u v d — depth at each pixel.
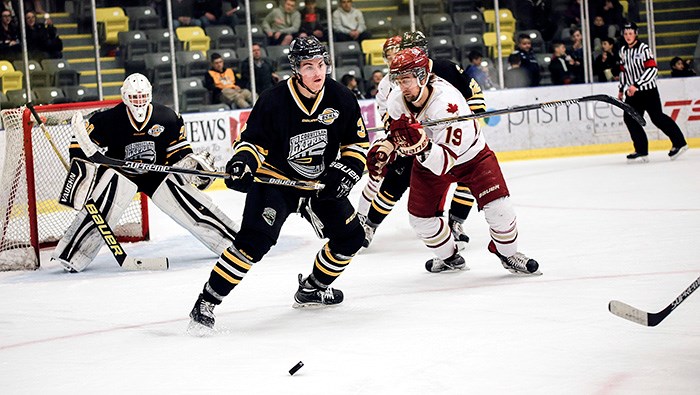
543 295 9.84
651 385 6.72
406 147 9.77
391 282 11.15
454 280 11.02
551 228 14.43
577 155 26.80
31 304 11.23
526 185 20.48
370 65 28.36
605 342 7.89
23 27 25.45
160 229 17.70
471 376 7.18
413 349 8.05
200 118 24.45
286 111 9.05
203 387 7.32
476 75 27.38
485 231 14.78
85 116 14.70
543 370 7.22
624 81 23.45
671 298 9.36
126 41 27.08
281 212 9.16
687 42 29.53
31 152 13.86
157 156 13.45
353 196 21.27
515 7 29.06
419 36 12.79
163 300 10.95
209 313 9.05
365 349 8.17
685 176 20.08
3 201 13.96
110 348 8.80
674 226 13.73
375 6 29.45
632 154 23.59
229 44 27.78
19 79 25.70
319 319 9.44
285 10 27.92
